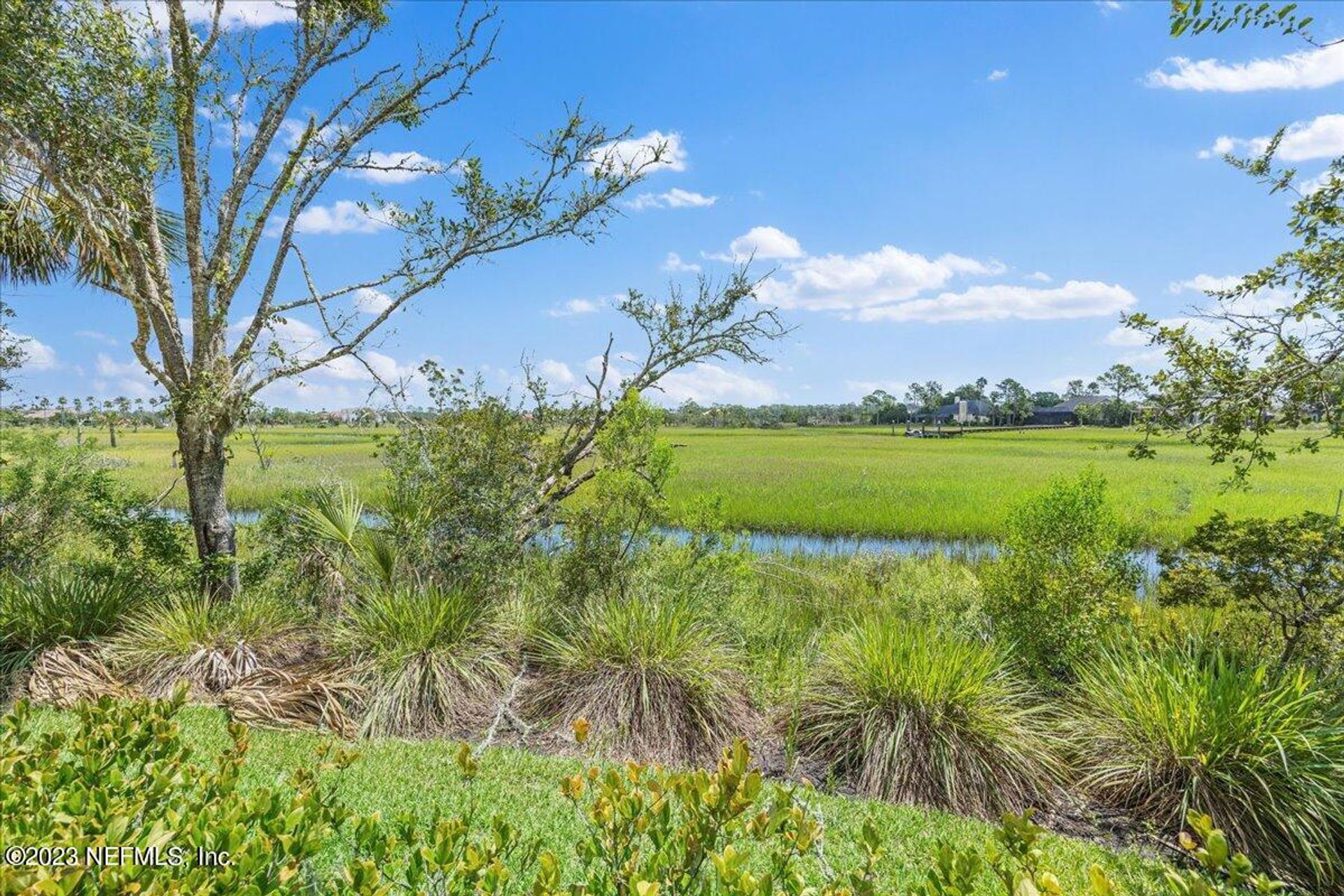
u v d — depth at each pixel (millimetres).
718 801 1685
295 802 1838
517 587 7016
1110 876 3699
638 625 5789
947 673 4996
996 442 66500
